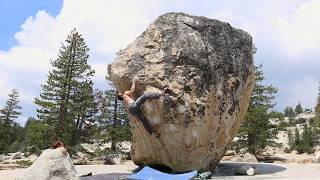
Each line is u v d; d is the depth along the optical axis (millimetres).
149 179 12852
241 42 17438
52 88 40469
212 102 15430
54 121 39906
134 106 13344
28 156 46375
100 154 39562
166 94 14414
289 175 15484
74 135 40469
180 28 15867
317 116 64312
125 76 14898
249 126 36062
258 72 37906
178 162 14992
